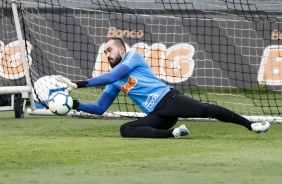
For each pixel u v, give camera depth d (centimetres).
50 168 1644
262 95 3988
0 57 3741
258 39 4109
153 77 2366
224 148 2028
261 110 3478
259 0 4106
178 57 4138
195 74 4141
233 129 2644
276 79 4072
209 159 1792
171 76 3869
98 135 2430
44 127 2733
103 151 1953
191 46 4147
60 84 3033
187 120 2858
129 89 2366
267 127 2278
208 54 4166
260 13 4097
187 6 4184
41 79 3112
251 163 1720
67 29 4212
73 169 1628
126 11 4212
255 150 1984
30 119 3070
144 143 2148
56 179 1492
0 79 3734
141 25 4184
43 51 4000
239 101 3800
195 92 4075
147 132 2298
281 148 2036
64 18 4197
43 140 2239
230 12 4147
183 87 4134
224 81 4184
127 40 4197
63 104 2336
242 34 4131
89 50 4197
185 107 2297
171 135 2286
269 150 1986
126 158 1814
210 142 2186
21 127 2733
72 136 2388
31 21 4109
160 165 1689
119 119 3017
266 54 4088
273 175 1545
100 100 2405
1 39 3862
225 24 4159
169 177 1516
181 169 1627
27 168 1644
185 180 1479
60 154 1889
